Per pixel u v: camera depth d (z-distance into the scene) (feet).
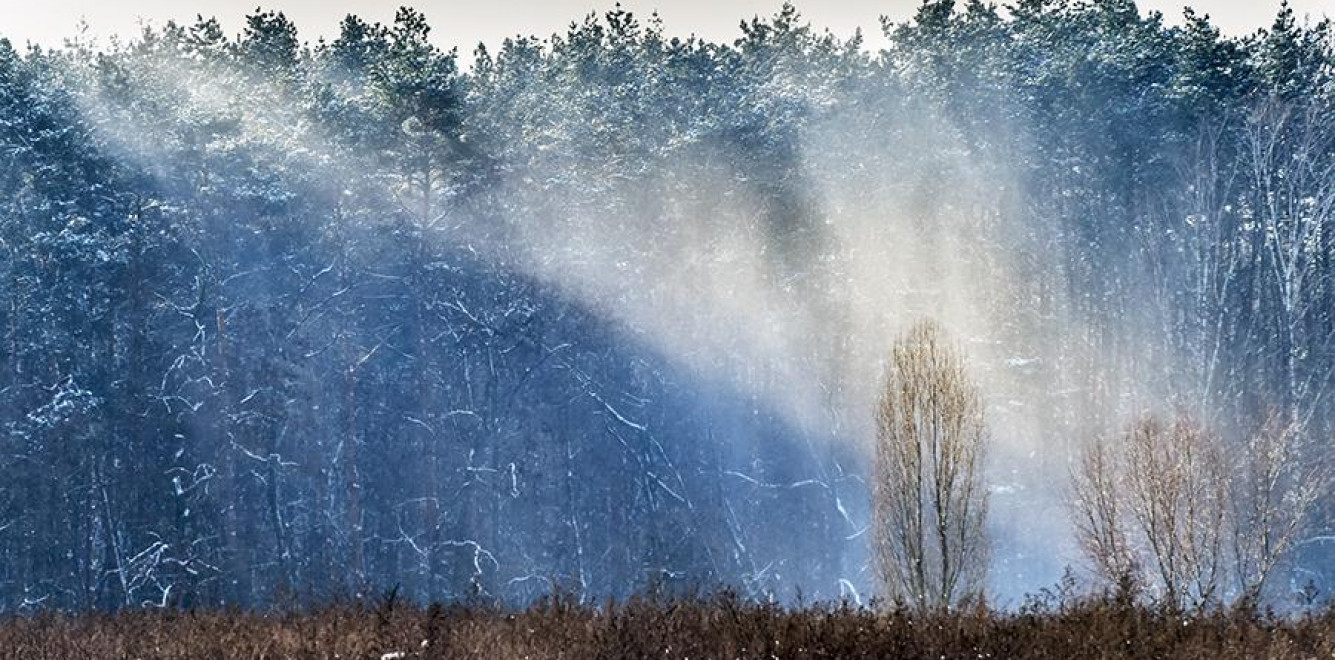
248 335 221.87
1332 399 232.32
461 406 234.79
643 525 233.96
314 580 209.36
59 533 199.93
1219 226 241.96
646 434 238.68
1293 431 191.31
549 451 234.58
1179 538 134.92
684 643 88.63
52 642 104.17
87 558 194.70
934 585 144.46
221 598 199.93
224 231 216.95
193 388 216.33
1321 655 85.40
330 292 227.61
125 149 218.59
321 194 222.48
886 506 147.13
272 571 208.44
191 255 219.20
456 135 228.02
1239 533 146.72
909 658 84.58
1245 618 98.43
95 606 191.62
